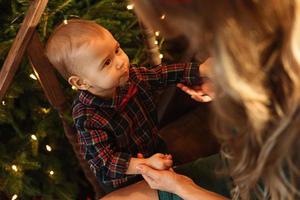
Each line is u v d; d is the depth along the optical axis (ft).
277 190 1.93
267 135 1.78
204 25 1.56
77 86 3.42
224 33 1.55
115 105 3.52
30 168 4.38
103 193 4.33
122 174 3.58
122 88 3.56
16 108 4.44
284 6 1.54
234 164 2.07
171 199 3.52
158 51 4.51
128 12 4.59
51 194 4.61
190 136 5.10
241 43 1.57
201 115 5.27
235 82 1.62
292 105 1.66
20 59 3.35
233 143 2.03
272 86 1.69
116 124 3.58
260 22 1.56
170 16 1.60
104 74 3.24
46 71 3.51
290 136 1.72
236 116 1.84
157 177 3.37
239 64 1.60
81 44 3.15
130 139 3.73
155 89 3.85
